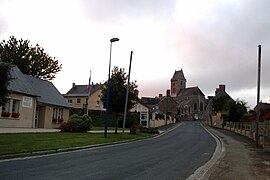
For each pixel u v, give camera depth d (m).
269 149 20.77
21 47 47.91
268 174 11.41
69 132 28.61
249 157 16.98
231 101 60.38
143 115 49.47
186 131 46.06
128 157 14.67
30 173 9.41
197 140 29.48
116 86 30.83
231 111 53.12
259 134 25.14
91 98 67.88
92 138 23.19
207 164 13.57
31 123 32.50
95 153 15.72
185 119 115.94
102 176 9.52
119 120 50.41
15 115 29.91
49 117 36.41
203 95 127.00
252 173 11.56
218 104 78.44
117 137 26.52
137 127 34.91
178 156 16.14
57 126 37.88
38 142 17.55
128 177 9.58
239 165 13.63
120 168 11.23
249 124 34.50
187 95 132.38
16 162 11.48
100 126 50.00
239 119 51.78
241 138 33.31
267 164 14.27
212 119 74.94
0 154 12.40
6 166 10.51
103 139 23.17
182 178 9.95
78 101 69.38
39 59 49.06
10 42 47.75
